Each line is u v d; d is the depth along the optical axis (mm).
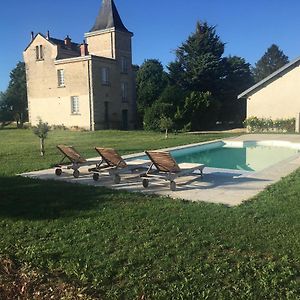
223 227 5656
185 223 5906
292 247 4812
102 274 4324
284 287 3926
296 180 9250
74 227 5871
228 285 4012
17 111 54781
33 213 6672
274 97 31172
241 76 47781
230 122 47094
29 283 4215
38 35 40562
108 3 40000
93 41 40656
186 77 44312
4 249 5125
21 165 12633
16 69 62406
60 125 39812
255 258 4574
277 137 24375
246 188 8703
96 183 9594
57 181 9695
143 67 43125
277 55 78438
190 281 4109
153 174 9266
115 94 39781
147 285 4066
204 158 17438
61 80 39469
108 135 29031
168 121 25297
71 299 3875
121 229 5715
